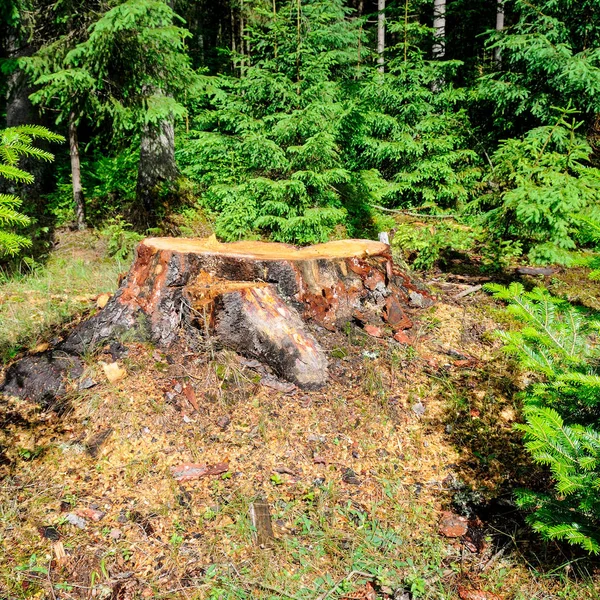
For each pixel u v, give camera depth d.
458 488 3.00
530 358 2.72
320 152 6.34
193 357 3.52
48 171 8.32
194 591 2.25
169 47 6.51
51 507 2.62
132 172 8.41
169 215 7.42
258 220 6.51
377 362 3.83
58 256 6.50
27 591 2.20
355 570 2.41
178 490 2.76
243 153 6.97
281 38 6.79
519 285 2.91
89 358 3.45
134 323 3.60
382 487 2.94
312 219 6.42
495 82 7.79
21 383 3.37
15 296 4.99
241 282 3.73
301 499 2.79
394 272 4.78
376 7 16.81
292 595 2.25
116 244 6.53
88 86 5.98
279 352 3.48
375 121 8.31
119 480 2.81
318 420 3.30
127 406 3.17
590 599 2.29
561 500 2.49
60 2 6.01
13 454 2.93
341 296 4.04
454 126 8.74
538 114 7.54
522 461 3.19
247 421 3.23
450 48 11.96
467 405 3.60
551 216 5.76
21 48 6.47
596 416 2.72
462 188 8.14
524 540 2.62
